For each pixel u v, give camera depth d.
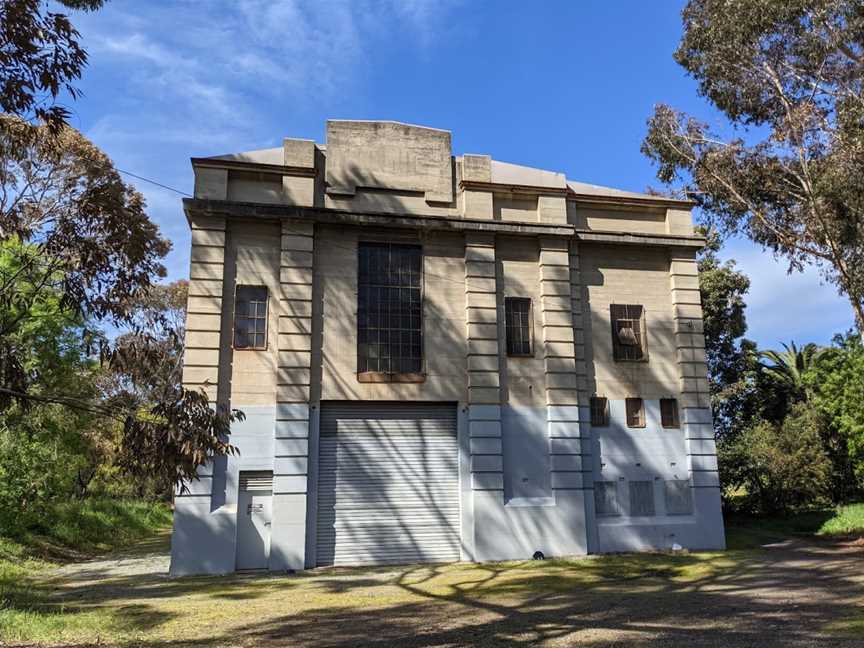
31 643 9.62
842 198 21.64
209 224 20.19
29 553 22.22
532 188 22.81
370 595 14.86
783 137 22.91
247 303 20.28
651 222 24.34
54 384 21.39
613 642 9.70
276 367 19.86
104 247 9.62
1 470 21.94
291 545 18.78
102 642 9.91
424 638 10.38
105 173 24.14
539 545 20.55
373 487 20.05
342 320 20.73
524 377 21.80
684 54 25.91
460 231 22.03
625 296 23.59
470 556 19.98
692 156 26.70
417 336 21.39
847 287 23.56
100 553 26.50
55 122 9.14
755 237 26.33
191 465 9.31
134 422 9.16
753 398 37.06
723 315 36.06
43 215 12.19
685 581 16.27
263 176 20.91
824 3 21.84
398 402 20.73
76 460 25.41
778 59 23.92
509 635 10.42
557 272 22.64
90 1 14.83
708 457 22.75
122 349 9.91
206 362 19.33
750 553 21.20
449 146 22.73
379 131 22.17
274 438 19.39
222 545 18.44
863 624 10.54
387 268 21.64
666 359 23.39
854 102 21.70
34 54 8.60
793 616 11.47
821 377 32.22
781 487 31.06
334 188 21.36
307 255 20.62
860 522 26.61
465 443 20.83
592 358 22.78
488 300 21.80
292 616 12.45
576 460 21.38
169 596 14.97
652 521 21.95
